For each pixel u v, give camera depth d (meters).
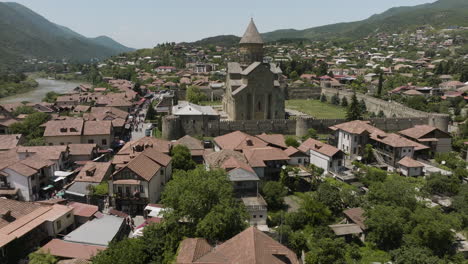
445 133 89.50
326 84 192.88
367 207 55.53
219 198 44.78
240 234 37.25
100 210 57.75
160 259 41.56
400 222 50.28
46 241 47.72
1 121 106.06
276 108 117.81
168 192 48.53
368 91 185.75
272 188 59.50
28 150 73.12
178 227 44.22
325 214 53.97
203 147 87.25
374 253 48.69
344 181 69.50
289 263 34.84
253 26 124.19
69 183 67.81
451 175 70.81
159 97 190.38
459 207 59.25
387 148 82.44
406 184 60.44
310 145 82.06
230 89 118.75
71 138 88.19
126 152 74.25
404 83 190.50
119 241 44.56
